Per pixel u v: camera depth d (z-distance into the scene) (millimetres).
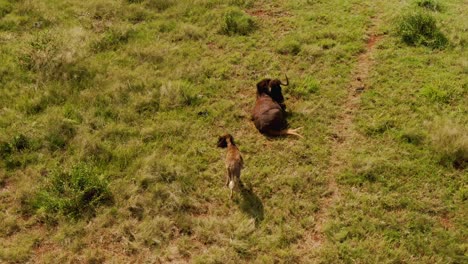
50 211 6020
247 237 5797
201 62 9391
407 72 8938
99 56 9531
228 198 6371
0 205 6168
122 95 8297
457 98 8195
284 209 6223
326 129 7598
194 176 6672
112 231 5859
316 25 10750
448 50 9586
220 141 6734
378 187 6539
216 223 5949
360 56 9578
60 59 8930
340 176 6707
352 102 8203
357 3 11820
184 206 6273
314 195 6453
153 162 6809
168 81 8672
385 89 8492
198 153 7160
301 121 7762
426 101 8133
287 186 6574
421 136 7293
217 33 10562
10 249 5539
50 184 6371
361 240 5762
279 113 7465
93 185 6207
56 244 5703
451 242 5750
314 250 5691
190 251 5672
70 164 6797
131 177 6625
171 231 5910
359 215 6113
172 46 9898
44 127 7352
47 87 8359
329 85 8688
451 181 6590
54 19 10766
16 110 7805
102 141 7316
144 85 8602
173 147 7250
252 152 7191
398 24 10305
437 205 6250
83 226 5879
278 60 9500
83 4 11617
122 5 11523
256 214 6133
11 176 6629
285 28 10719
